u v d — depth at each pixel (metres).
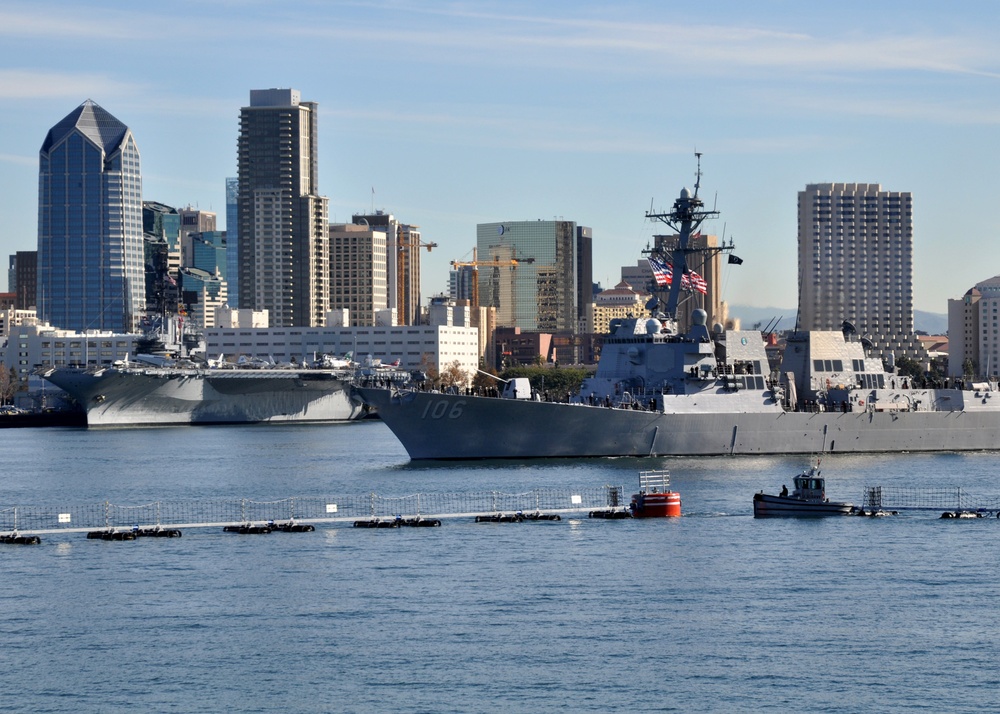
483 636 181.38
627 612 191.88
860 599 198.00
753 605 195.00
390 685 164.25
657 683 164.12
